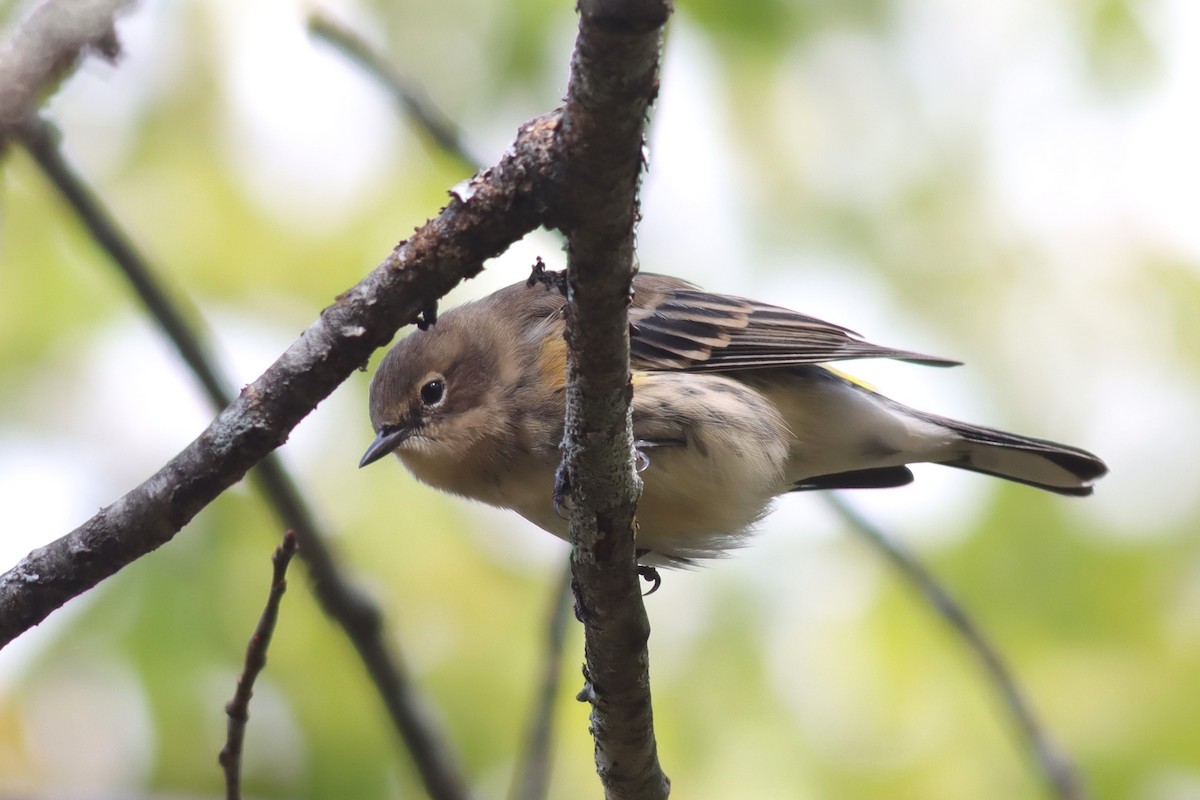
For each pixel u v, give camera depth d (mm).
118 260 8859
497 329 8945
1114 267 14016
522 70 12531
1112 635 12281
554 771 11469
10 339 12594
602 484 5734
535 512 8867
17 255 12602
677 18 12992
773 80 13227
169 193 12914
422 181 13141
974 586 12508
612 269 5035
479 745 11742
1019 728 9945
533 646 12156
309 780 11516
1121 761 11461
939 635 12172
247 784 11438
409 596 12250
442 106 12547
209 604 11797
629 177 4777
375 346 5484
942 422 10031
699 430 8672
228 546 11953
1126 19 13797
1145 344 13844
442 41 12656
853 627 12344
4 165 5129
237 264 12828
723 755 11742
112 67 4840
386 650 8508
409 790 11539
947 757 11648
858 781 11594
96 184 12773
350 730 11594
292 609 11805
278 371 5520
